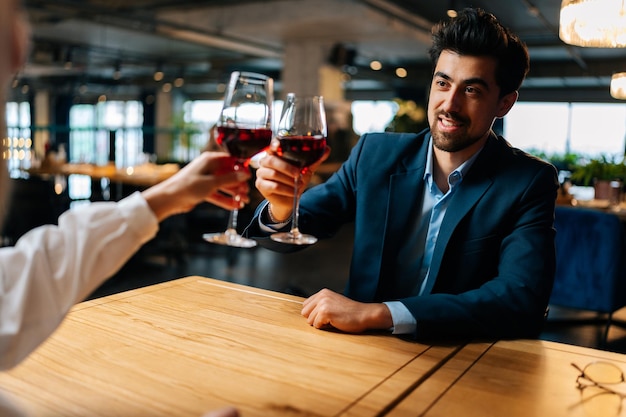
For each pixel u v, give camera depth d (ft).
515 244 4.84
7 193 1.75
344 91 68.33
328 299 4.07
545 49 43.14
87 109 64.28
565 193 16.90
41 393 2.83
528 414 2.76
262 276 17.40
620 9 7.59
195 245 21.70
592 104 55.52
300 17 31.09
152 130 28.86
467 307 4.03
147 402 2.77
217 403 2.77
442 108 4.98
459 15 4.98
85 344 3.49
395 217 5.51
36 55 44.11
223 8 33.12
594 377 3.17
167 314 4.15
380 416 2.69
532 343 3.86
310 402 2.81
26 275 2.10
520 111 59.52
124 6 32.86
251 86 3.56
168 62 53.47
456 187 5.35
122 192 20.66
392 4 30.58
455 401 2.89
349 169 6.08
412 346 3.70
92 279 2.23
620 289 10.50
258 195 20.80
